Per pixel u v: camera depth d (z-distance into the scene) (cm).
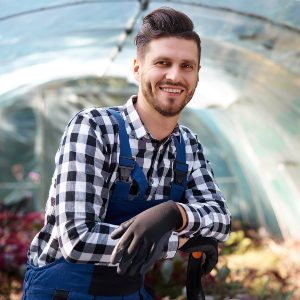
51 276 142
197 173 164
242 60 534
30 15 415
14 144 996
